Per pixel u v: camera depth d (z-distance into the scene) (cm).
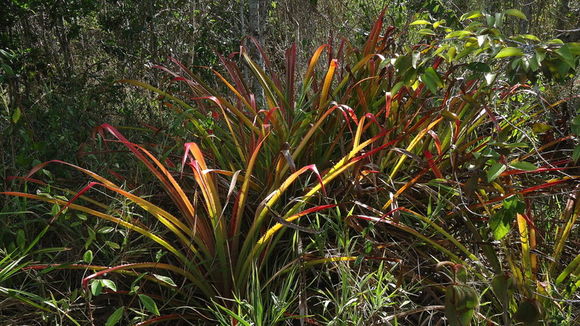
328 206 272
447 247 314
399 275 274
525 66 245
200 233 284
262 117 361
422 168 337
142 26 586
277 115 335
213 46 620
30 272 298
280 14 677
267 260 299
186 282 303
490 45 258
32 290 297
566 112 375
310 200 322
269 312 280
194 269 285
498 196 330
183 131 351
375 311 253
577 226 332
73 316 282
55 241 325
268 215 310
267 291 279
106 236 309
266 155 323
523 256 283
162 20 612
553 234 329
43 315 262
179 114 348
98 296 292
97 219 304
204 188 263
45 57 531
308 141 332
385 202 330
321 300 292
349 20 689
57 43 585
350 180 318
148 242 304
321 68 540
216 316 266
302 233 316
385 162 341
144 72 570
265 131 309
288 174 324
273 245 290
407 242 307
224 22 678
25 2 505
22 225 307
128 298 296
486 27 267
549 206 344
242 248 280
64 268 282
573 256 318
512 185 321
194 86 371
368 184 334
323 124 349
